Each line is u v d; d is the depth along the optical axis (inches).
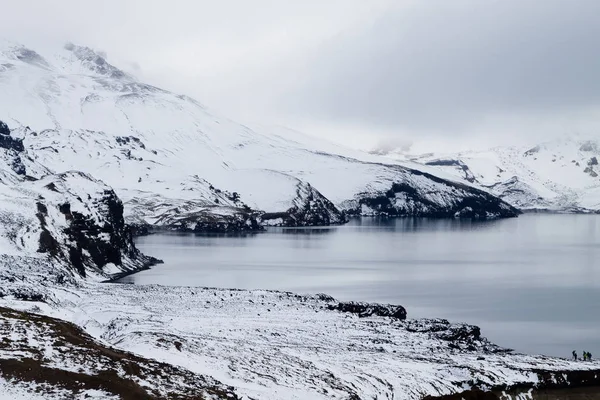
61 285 4805.6
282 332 3700.8
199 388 2191.2
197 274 7455.7
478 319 5246.1
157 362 2454.5
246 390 2359.7
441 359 3287.4
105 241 7421.3
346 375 2785.4
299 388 2487.7
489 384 2864.2
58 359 2149.4
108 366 2185.0
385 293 6412.4
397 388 2682.1
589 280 7721.5
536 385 2930.6
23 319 2522.1
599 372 3115.2
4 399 1797.5
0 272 4581.7
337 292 6358.3
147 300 4586.6
